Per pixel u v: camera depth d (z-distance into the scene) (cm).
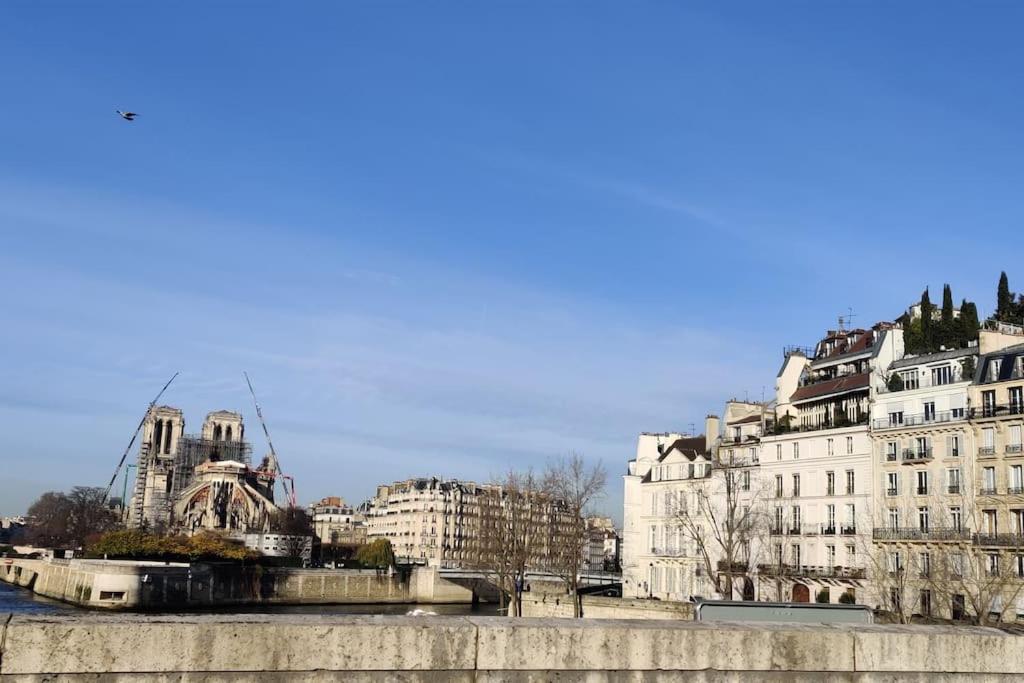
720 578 10631
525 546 11588
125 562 14838
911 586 8494
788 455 10344
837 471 9744
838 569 9388
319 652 1225
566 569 11850
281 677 1212
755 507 10462
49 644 1148
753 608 1589
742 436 11356
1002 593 7631
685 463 11856
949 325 10094
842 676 1376
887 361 9794
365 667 1236
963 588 7425
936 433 8781
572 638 1299
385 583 18162
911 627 1449
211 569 15838
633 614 9662
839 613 1623
